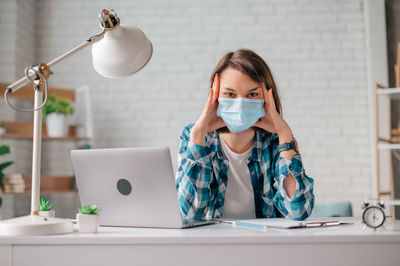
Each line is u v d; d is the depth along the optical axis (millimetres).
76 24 4211
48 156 4133
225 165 1711
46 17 4230
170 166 1202
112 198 1317
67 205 4098
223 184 1713
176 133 4109
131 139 4125
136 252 1022
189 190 1581
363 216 1155
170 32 4191
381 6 3895
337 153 4059
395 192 3633
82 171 1339
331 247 1009
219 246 1012
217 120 1618
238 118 1533
